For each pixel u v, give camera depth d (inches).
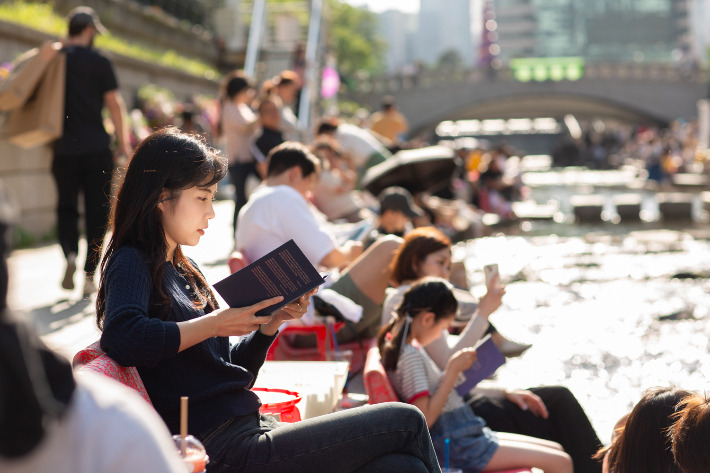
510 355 252.2
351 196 428.1
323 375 186.1
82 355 119.9
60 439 52.2
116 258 117.4
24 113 300.5
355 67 3703.3
